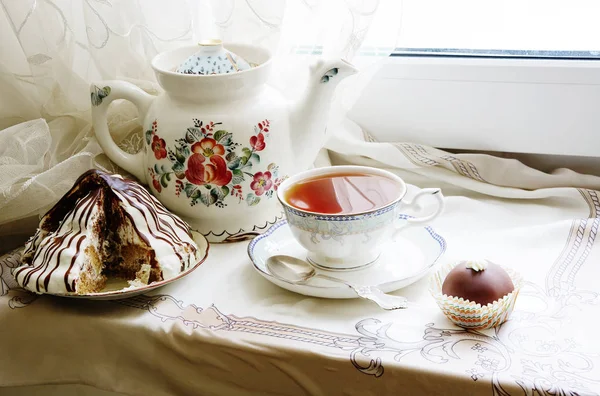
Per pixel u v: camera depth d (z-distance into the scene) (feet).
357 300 2.84
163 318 2.80
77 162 3.11
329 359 2.64
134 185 2.94
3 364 2.86
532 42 3.35
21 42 3.19
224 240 3.10
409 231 3.07
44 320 2.82
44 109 3.32
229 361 2.72
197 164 2.94
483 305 2.66
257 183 2.98
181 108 2.96
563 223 3.07
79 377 2.85
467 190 3.41
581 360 2.58
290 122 3.01
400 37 3.37
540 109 3.31
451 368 2.57
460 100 3.37
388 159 3.37
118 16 3.20
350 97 3.24
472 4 3.34
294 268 2.89
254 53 3.08
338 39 3.19
